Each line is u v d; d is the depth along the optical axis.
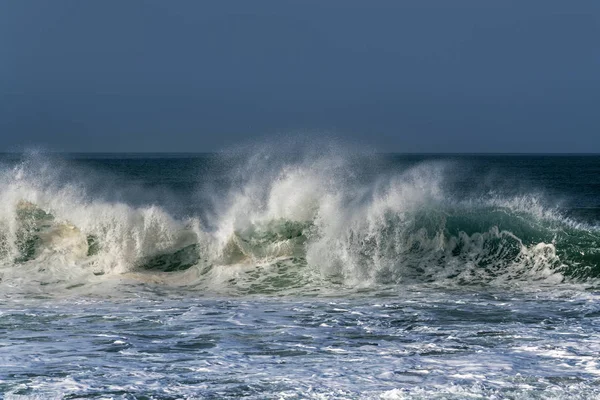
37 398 14.16
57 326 21.28
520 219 32.34
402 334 20.28
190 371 16.16
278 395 14.38
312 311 23.92
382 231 31.89
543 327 21.11
